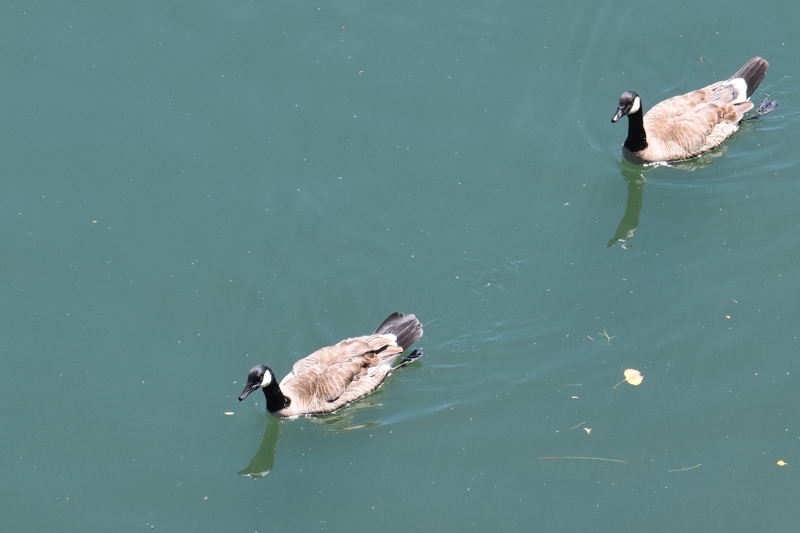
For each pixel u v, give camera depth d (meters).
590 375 20.02
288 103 24.80
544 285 21.75
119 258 21.97
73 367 20.19
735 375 19.72
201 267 21.86
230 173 23.44
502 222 22.75
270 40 26.09
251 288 21.59
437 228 22.75
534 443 18.97
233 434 19.38
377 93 25.06
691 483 18.16
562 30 26.55
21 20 26.47
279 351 20.67
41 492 18.28
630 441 18.86
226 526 17.89
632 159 23.95
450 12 26.89
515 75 25.64
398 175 23.58
